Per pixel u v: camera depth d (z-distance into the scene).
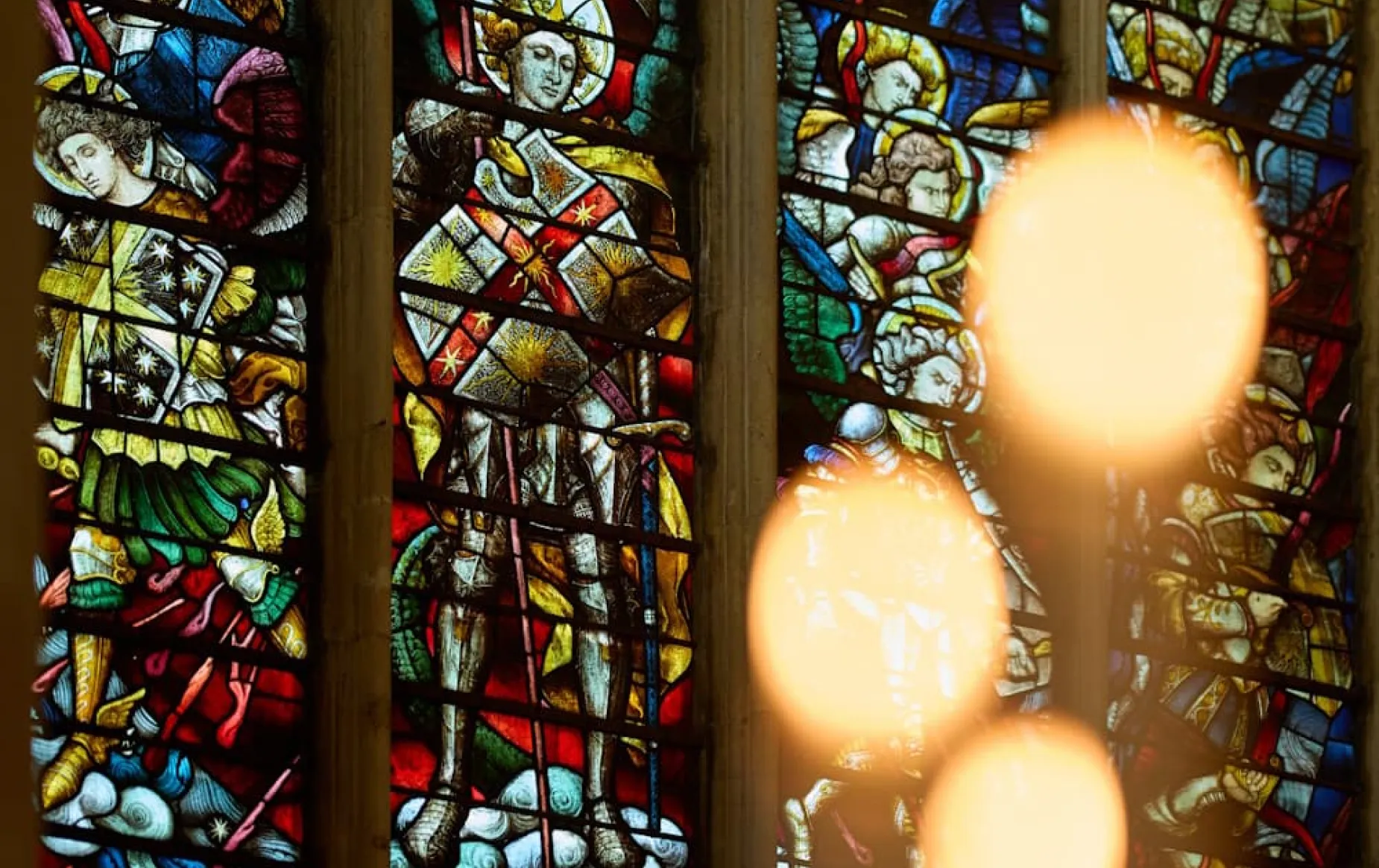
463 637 13.54
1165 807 14.80
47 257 13.14
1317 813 15.12
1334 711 15.28
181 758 12.89
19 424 9.47
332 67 13.66
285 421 13.38
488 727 13.49
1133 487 15.09
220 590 13.12
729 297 14.21
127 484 13.08
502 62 14.23
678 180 14.42
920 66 15.13
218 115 13.57
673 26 14.59
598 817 13.59
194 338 13.33
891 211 14.90
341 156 13.55
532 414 13.91
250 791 12.96
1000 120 15.22
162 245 13.35
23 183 9.61
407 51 14.08
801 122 14.84
